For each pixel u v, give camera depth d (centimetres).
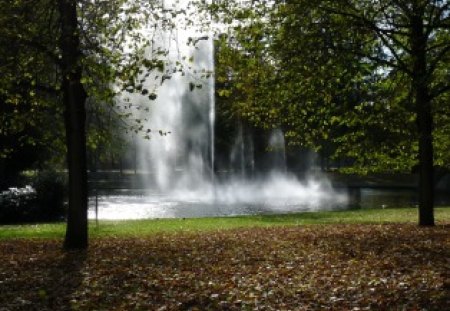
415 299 809
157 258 1264
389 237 1515
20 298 897
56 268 1154
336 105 1712
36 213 2988
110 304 857
